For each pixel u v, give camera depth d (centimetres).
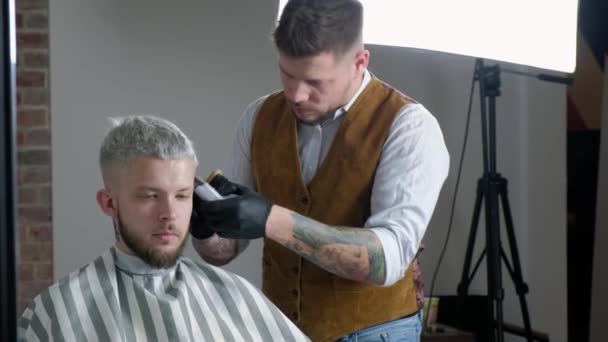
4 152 66
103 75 320
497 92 308
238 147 192
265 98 191
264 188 183
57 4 316
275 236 157
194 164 148
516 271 317
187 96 325
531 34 259
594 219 309
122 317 145
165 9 322
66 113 319
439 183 171
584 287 313
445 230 355
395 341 177
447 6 251
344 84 165
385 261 161
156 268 148
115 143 144
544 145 341
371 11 245
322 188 175
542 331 343
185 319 149
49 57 317
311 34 155
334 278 174
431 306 331
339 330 175
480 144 356
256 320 159
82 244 323
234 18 326
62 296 141
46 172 321
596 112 307
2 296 67
